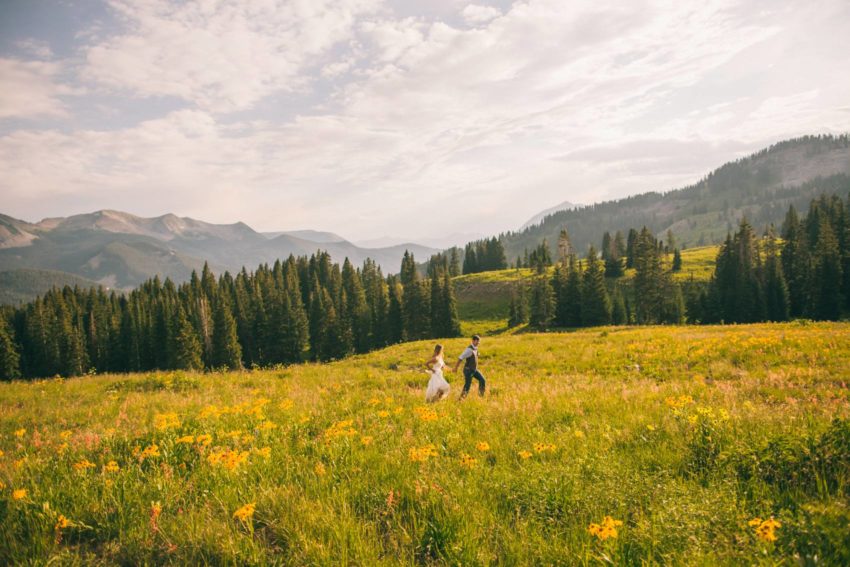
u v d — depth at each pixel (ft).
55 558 12.24
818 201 390.42
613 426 24.29
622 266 427.33
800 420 21.79
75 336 290.56
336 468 18.35
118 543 13.55
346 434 22.16
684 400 26.18
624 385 39.99
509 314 357.61
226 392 47.98
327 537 12.96
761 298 245.45
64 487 17.40
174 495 16.08
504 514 14.30
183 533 13.33
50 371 286.05
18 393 50.65
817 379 37.45
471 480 16.62
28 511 15.02
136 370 298.76
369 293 427.74
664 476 16.51
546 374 56.13
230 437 23.80
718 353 53.52
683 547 11.47
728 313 252.83
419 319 316.19
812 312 232.12
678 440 20.42
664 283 296.71
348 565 11.83
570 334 104.01
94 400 46.52
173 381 56.13
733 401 29.12
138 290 415.85
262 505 15.02
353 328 336.08
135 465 19.51
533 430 23.81
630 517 13.53
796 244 277.03
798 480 15.12
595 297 281.13
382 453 20.53
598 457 18.42
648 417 25.09
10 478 18.58
